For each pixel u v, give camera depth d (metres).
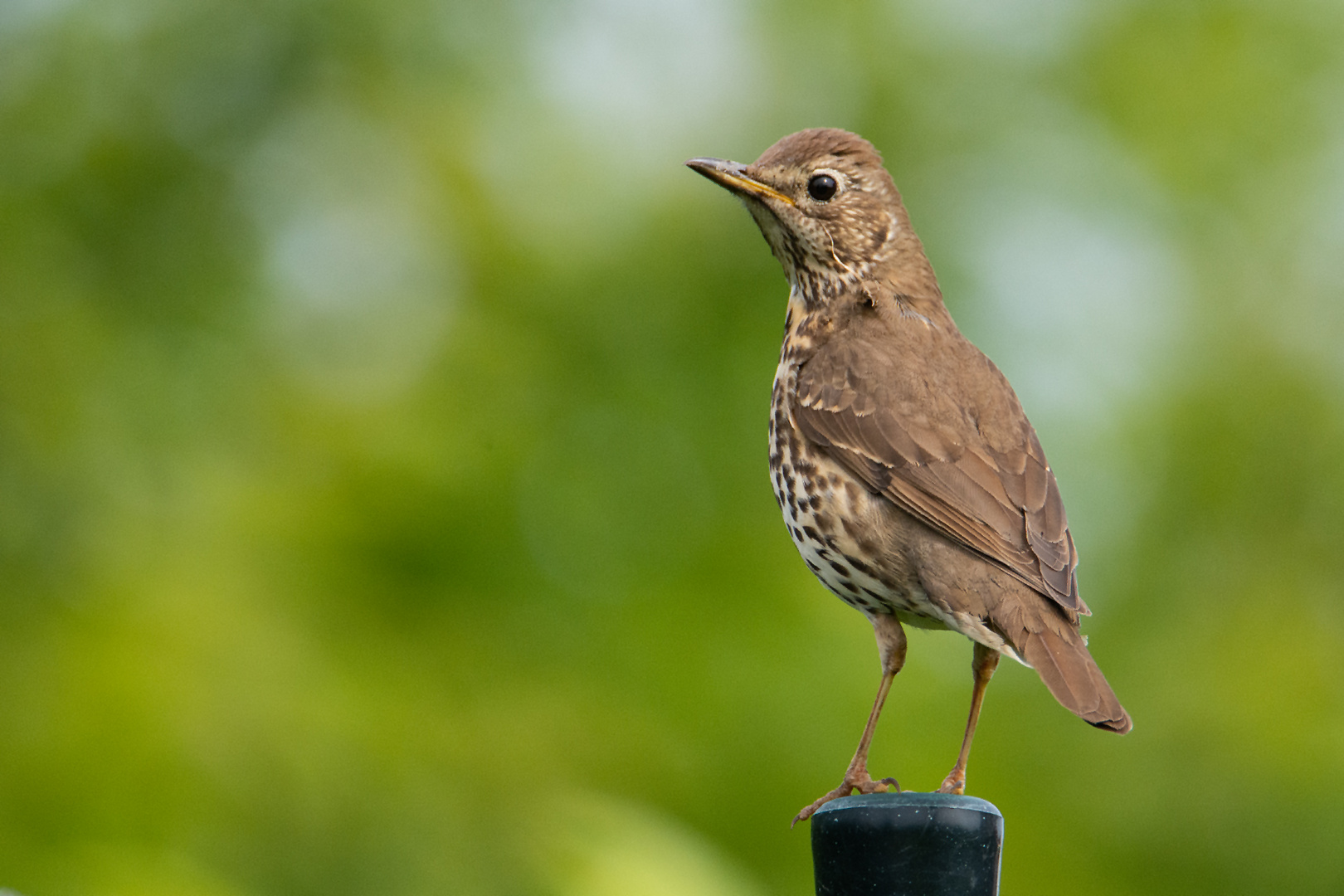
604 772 12.23
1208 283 15.87
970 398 9.06
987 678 8.67
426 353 13.24
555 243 13.48
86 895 10.45
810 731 12.63
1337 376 15.83
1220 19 15.89
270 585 11.91
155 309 12.84
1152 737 14.47
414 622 12.41
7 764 11.08
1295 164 15.93
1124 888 13.93
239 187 13.44
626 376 13.38
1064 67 15.64
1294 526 15.44
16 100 12.88
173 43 13.01
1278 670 14.73
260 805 11.35
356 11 13.06
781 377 9.55
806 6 14.54
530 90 13.80
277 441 12.59
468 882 11.42
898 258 9.98
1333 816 14.13
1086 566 14.95
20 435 11.88
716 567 13.10
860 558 8.88
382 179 13.62
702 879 11.02
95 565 11.66
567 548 13.10
